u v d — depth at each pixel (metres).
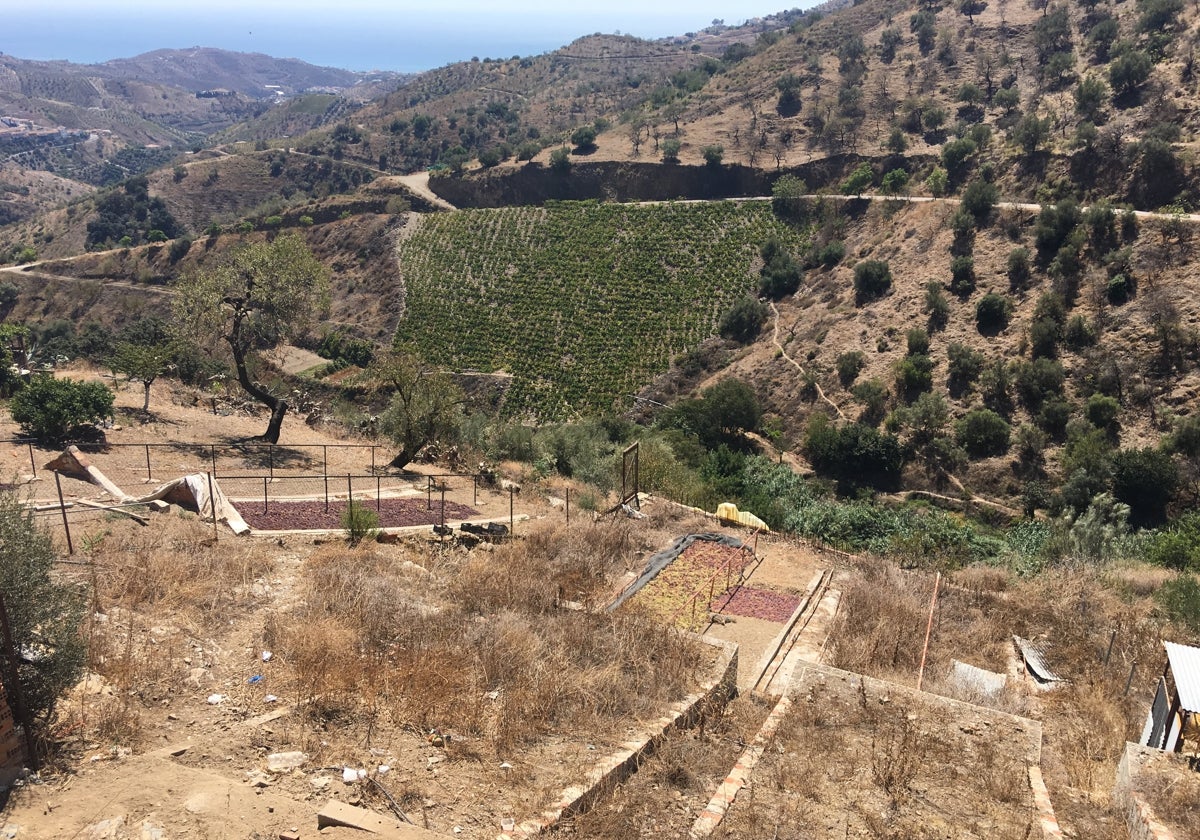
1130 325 50.22
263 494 20.19
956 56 102.00
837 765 9.25
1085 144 67.81
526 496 23.86
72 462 18.80
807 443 53.44
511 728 9.26
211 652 10.58
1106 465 42.88
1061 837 8.09
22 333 31.06
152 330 59.75
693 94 124.06
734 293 77.44
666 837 7.57
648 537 20.58
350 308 89.38
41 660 8.12
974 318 57.31
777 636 15.00
